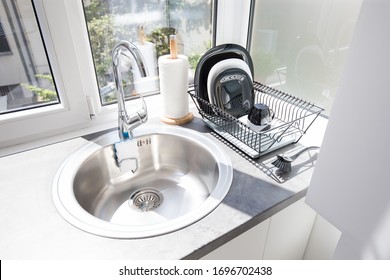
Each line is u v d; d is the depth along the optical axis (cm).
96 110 105
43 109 95
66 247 59
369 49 27
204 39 122
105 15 95
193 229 62
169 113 106
